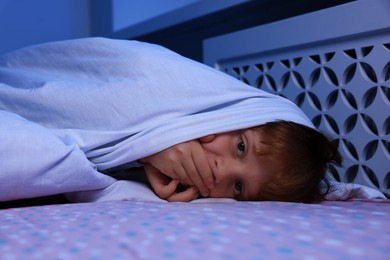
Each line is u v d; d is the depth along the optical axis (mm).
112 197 711
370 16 895
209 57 1340
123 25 1856
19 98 782
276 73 1146
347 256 362
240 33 1216
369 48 946
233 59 1274
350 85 967
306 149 791
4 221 489
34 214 522
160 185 740
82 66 859
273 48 1116
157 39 1729
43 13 1810
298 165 763
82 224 465
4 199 629
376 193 853
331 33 972
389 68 907
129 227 445
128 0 1865
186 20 1443
